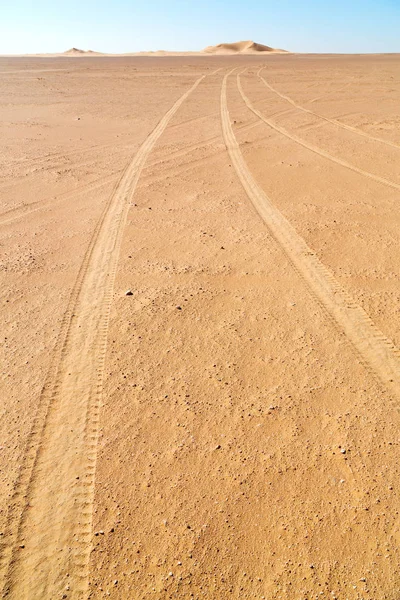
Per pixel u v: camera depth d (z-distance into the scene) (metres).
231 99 22.97
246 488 3.31
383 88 26.64
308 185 9.88
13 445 3.68
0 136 15.20
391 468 3.44
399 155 12.16
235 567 2.82
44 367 4.51
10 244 7.18
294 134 14.93
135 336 4.94
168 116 18.47
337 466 3.46
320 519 3.09
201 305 5.50
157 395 4.14
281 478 3.38
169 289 5.86
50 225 7.90
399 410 3.95
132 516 3.13
